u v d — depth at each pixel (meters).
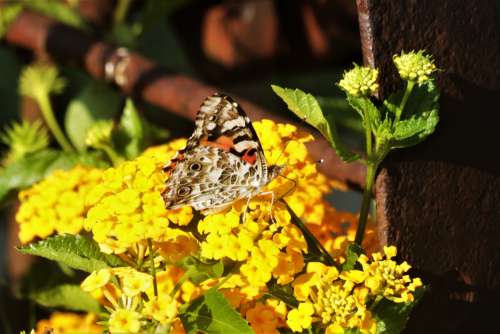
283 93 0.65
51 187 0.70
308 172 0.66
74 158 0.75
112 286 0.66
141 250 0.64
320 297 0.63
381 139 0.65
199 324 0.62
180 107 0.78
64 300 0.73
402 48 0.65
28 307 0.82
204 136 0.64
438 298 0.66
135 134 0.76
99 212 0.63
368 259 0.64
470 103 0.66
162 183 0.64
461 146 0.66
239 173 0.64
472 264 0.66
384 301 0.64
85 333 0.73
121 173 0.64
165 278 0.65
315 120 0.65
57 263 0.75
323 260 0.65
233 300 0.64
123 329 0.61
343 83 0.64
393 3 0.65
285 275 0.63
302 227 0.65
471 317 0.66
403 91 0.65
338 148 0.65
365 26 0.65
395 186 0.65
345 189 0.72
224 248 0.62
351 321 0.62
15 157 0.82
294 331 0.63
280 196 0.65
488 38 0.66
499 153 0.66
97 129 0.75
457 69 0.65
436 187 0.65
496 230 0.66
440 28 0.65
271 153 0.66
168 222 0.64
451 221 0.66
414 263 0.65
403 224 0.65
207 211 0.64
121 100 0.80
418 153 0.65
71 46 0.82
